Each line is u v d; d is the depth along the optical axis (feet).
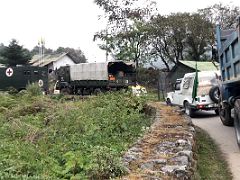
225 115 50.24
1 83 114.32
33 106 59.52
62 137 36.78
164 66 180.34
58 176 22.63
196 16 174.70
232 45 38.22
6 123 46.88
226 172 29.09
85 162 23.30
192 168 24.84
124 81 116.57
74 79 126.72
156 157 24.39
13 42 199.72
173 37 174.70
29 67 116.78
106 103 57.52
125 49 156.97
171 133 33.40
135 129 40.70
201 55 177.06
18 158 26.71
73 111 50.55
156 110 54.03
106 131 39.04
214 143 40.01
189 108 64.90
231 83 42.24
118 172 20.86
